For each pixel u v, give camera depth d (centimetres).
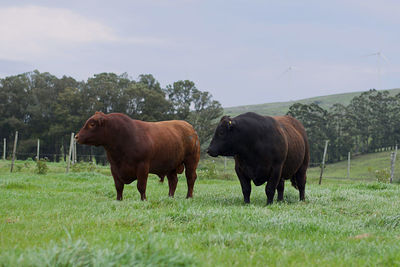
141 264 398
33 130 7319
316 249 532
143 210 858
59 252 407
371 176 6094
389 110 8856
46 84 7400
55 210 866
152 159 1145
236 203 1144
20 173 2516
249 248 526
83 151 7306
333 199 1255
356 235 664
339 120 8206
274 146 1122
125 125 1093
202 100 8069
